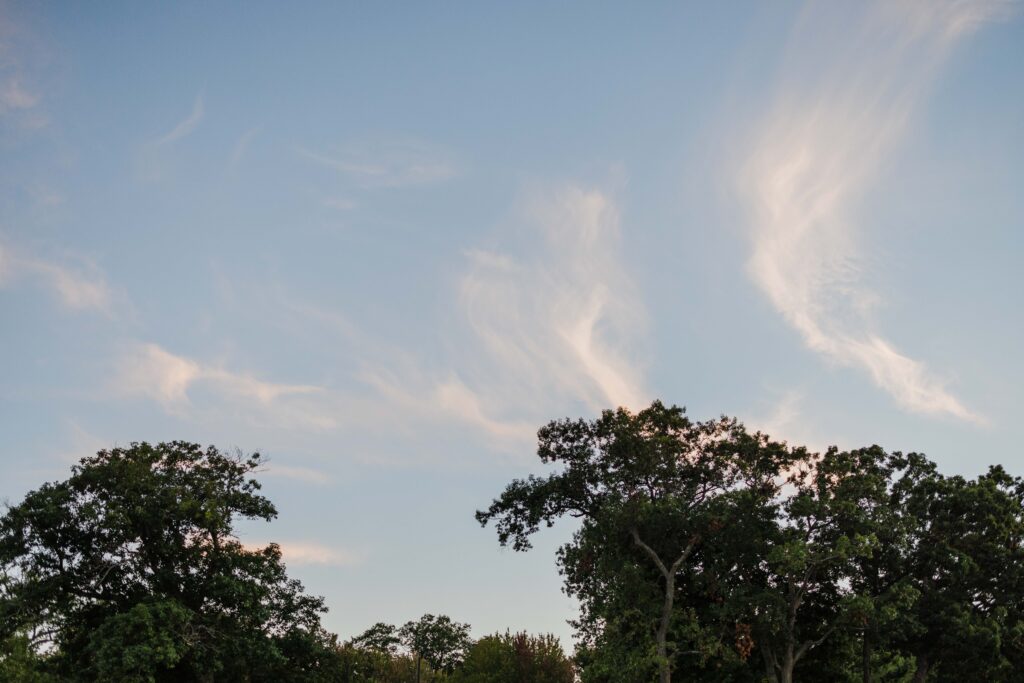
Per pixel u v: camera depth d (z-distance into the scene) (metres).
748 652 38.38
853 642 42.38
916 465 44.09
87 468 47.38
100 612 46.03
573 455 45.28
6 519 44.12
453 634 112.81
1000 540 41.59
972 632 38.69
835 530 39.91
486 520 46.56
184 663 47.44
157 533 46.88
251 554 48.69
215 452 51.56
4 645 40.56
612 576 39.84
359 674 57.75
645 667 37.41
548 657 65.25
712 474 44.16
